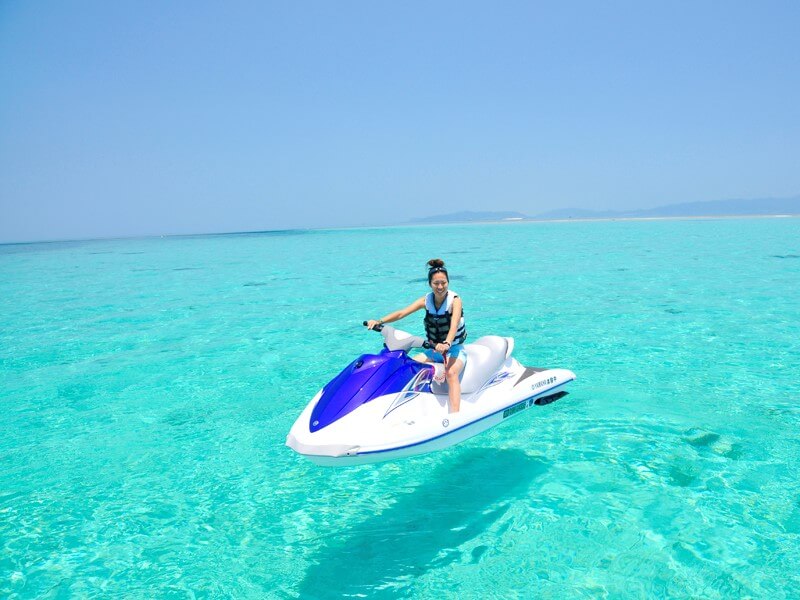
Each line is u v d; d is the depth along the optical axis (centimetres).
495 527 349
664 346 752
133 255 3538
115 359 788
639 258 2016
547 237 3969
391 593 292
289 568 319
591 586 289
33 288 1714
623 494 379
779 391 570
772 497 369
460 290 1322
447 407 412
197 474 436
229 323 1035
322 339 884
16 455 475
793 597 274
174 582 308
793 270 1523
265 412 566
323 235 6675
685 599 276
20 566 325
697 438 464
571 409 539
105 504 394
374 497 396
